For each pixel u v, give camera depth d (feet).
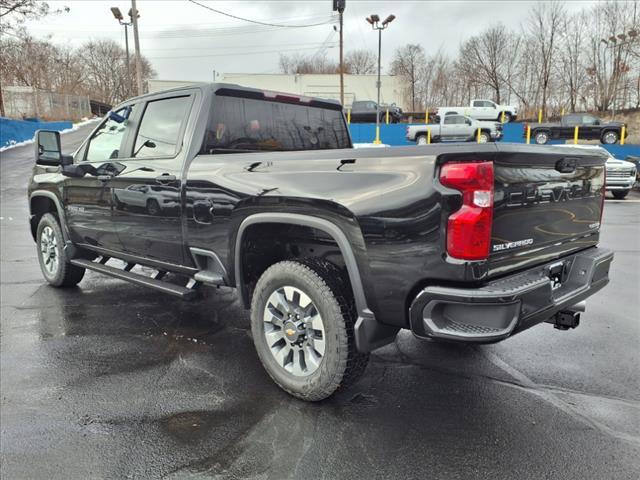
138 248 13.19
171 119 12.17
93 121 137.59
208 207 10.73
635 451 7.97
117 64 242.99
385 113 111.65
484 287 7.39
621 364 11.46
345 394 9.92
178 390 10.02
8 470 7.41
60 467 7.50
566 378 10.72
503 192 7.61
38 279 18.83
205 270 11.60
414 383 10.48
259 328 10.09
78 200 14.99
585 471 7.47
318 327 9.07
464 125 84.99
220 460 7.70
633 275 19.98
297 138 13.74
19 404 9.41
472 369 11.21
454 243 7.25
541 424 8.82
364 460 7.72
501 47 164.66
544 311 8.21
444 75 185.16
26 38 106.83
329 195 8.60
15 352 11.88
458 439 8.31
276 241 10.64
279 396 9.78
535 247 8.64
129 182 12.85
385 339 8.86
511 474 7.39
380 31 88.02
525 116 161.38
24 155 79.97
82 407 9.30
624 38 134.72
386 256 7.97
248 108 12.45
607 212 42.55
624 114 124.36
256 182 9.77
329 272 9.12
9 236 28.53
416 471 7.45
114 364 11.27
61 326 13.73
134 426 8.64
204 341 12.78
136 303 15.93
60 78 206.49
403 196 7.71
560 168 9.01
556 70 152.76
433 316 7.56
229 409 9.26
